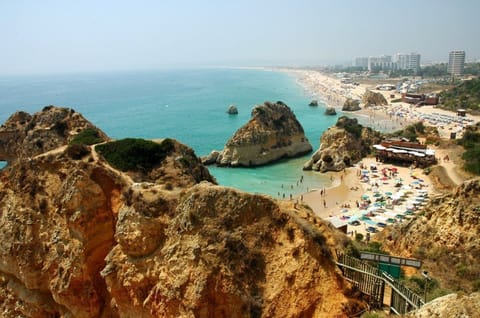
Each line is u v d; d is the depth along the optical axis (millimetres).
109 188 35719
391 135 137000
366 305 23328
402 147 120812
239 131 123438
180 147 47188
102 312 33750
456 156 111438
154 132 169375
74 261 33594
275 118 128875
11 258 37281
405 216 78062
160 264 28016
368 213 80375
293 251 25672
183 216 28359
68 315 34469
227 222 27359
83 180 34625
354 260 25641
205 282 25266
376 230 71500
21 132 77062
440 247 40875
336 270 24609
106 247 34781
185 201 29094
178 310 25891
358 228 73312
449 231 41219
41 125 74375
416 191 93125
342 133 122438
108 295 33781
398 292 22422
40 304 36219
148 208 29828
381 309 22953
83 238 33750
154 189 31719
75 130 70250
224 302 24984
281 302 24250
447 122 176625
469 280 34500
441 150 121312
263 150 123250
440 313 17281
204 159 123062
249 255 26016
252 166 120875
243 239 26656
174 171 42188
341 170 113688
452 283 33906
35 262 36031
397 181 101688
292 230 26656
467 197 41781
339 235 28516
